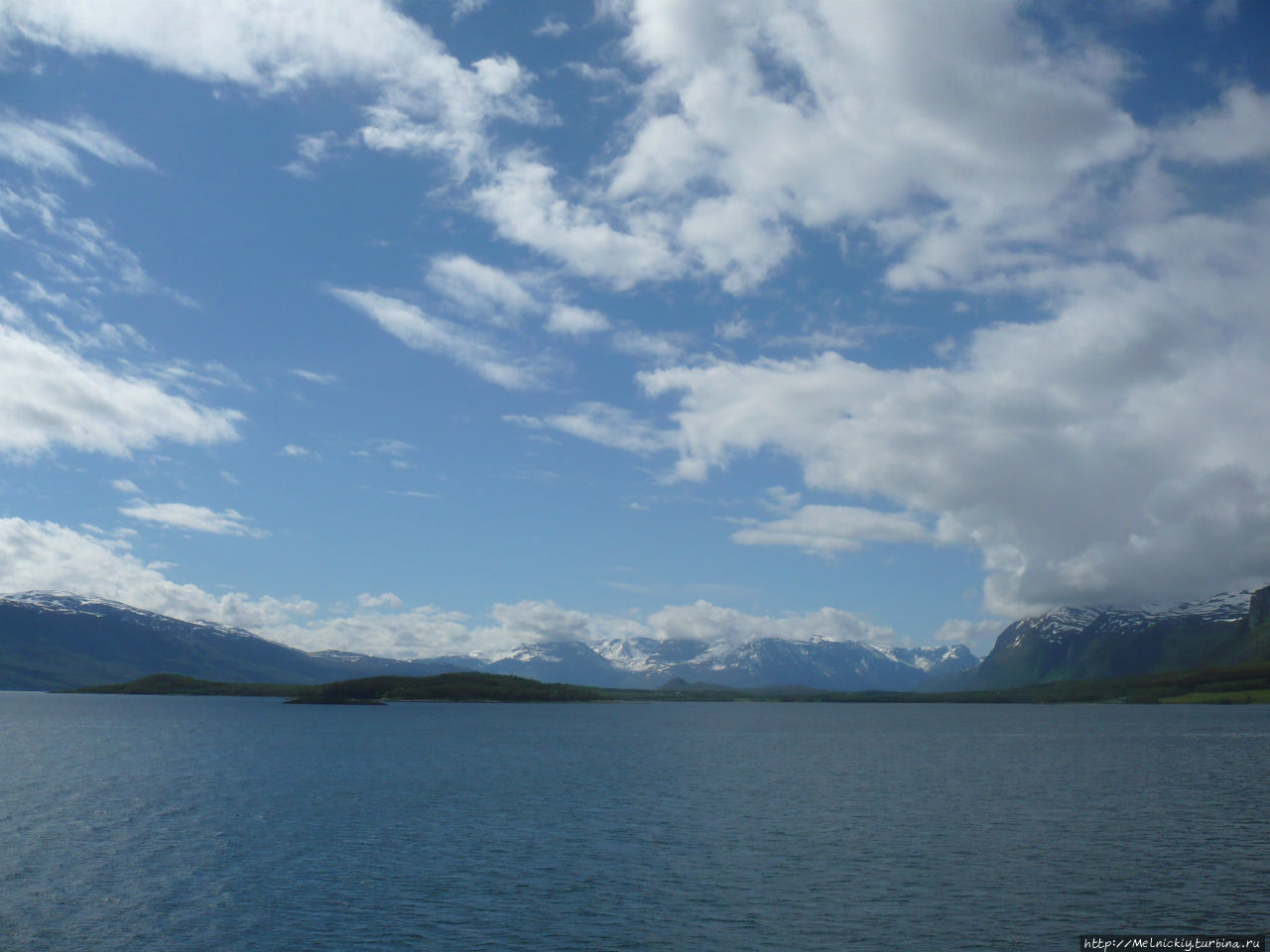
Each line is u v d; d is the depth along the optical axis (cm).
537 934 4712
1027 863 6338
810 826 7819
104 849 6744
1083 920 4962
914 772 12675
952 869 6141
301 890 5566
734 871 6075
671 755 15762
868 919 4969
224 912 5097
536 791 10106
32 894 5450
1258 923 4912
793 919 4972
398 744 17700
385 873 5994
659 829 7638
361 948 4506
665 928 4812
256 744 17525
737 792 10156
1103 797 9725
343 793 9844
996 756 15562
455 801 9275
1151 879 5853
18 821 7975
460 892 5500
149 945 4544
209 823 7862
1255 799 9531
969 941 4619
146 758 14300
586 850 6738
